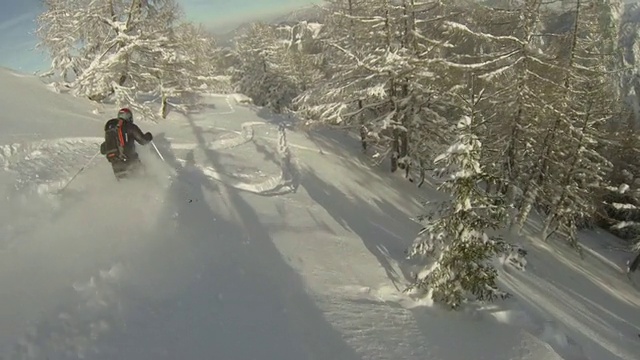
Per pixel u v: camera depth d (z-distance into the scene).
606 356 7.34
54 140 9.84
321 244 8.00
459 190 6.05
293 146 17.16
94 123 13.05
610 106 24.39
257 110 24.20
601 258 21.56
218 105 23.52
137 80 19.45
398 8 16.45
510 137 18.70
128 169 8.41
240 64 48.53
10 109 11.86
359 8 17.59
